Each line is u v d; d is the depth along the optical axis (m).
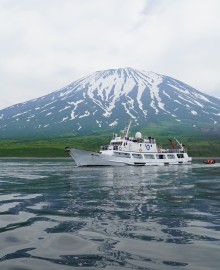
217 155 187.50
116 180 38.00
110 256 10.15
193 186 30.77
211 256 10.17
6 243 11.52
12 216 16.09
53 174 50.03
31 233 12.81
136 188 29.05
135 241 11.71
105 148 80.25
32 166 80.25
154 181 36.41
